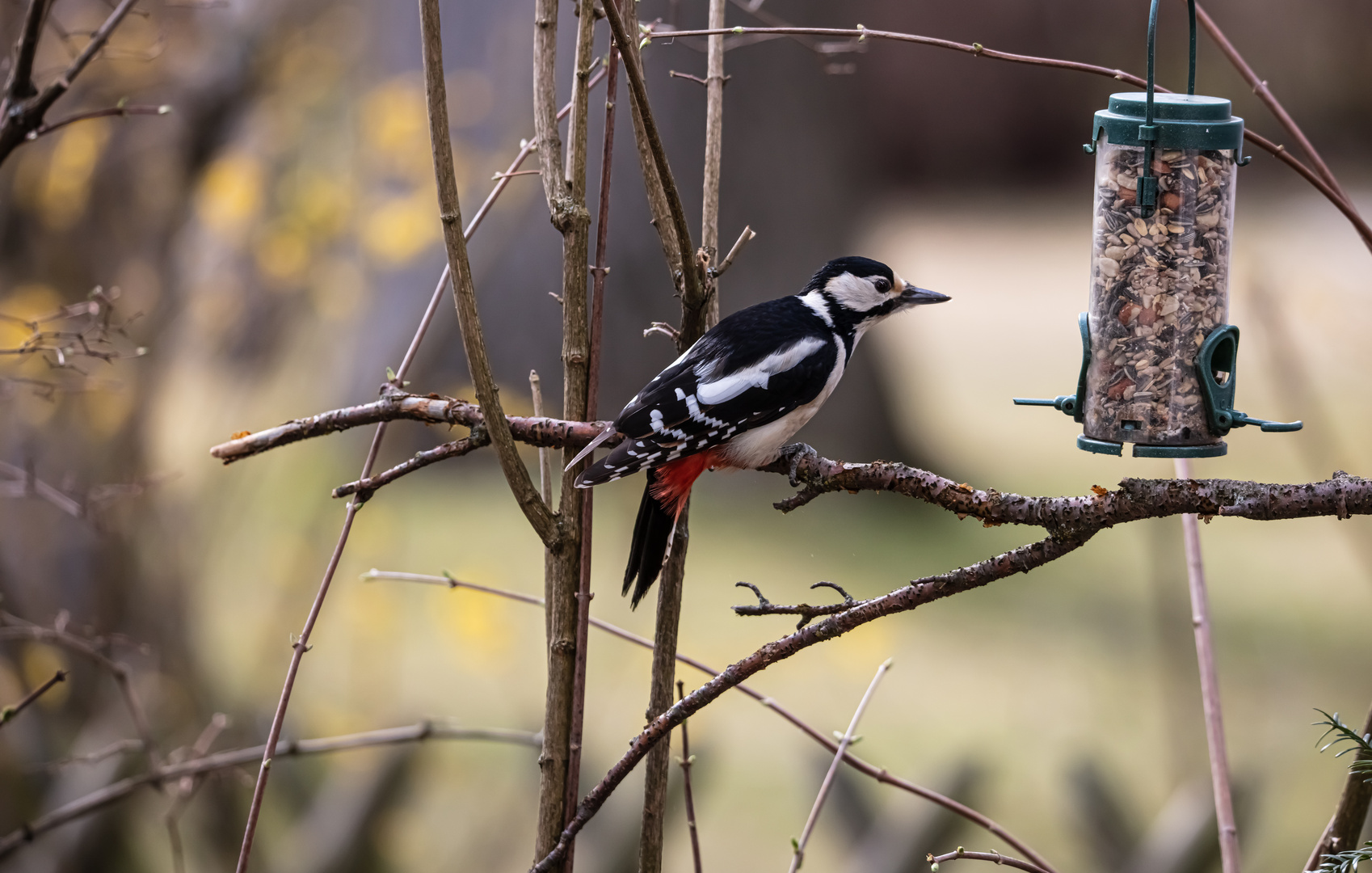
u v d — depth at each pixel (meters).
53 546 9.78
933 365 29.94
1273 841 11.73
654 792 5.16
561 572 4.86
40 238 10.61
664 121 21.53
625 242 21.73
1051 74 51.38
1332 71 42.66
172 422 11.76
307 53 12.09
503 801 11.68
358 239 12.80
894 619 16.02
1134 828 9.16
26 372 9.94
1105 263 5.99
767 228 22.69
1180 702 13.95
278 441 5.20
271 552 13.40
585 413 5.05
